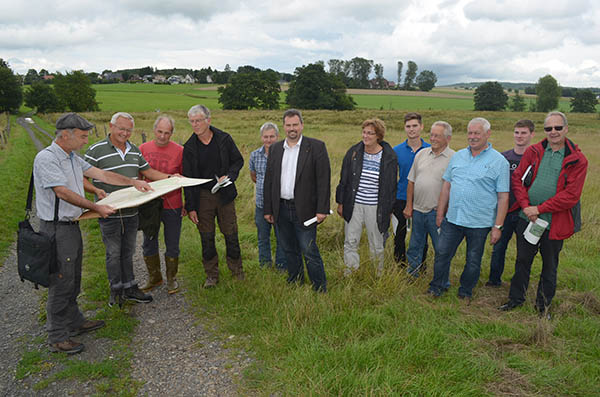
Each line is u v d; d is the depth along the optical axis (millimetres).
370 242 4348
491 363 2709
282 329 3172
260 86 69625
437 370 2619
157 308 3814
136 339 3262
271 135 4500
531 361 2750
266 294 3795
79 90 68500
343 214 4316
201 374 2779
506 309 3684
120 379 2729
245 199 7824
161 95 94938
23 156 14703
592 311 3562
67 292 3008
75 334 3297
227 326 3395
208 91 111812
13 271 4891
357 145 4215
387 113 43219
